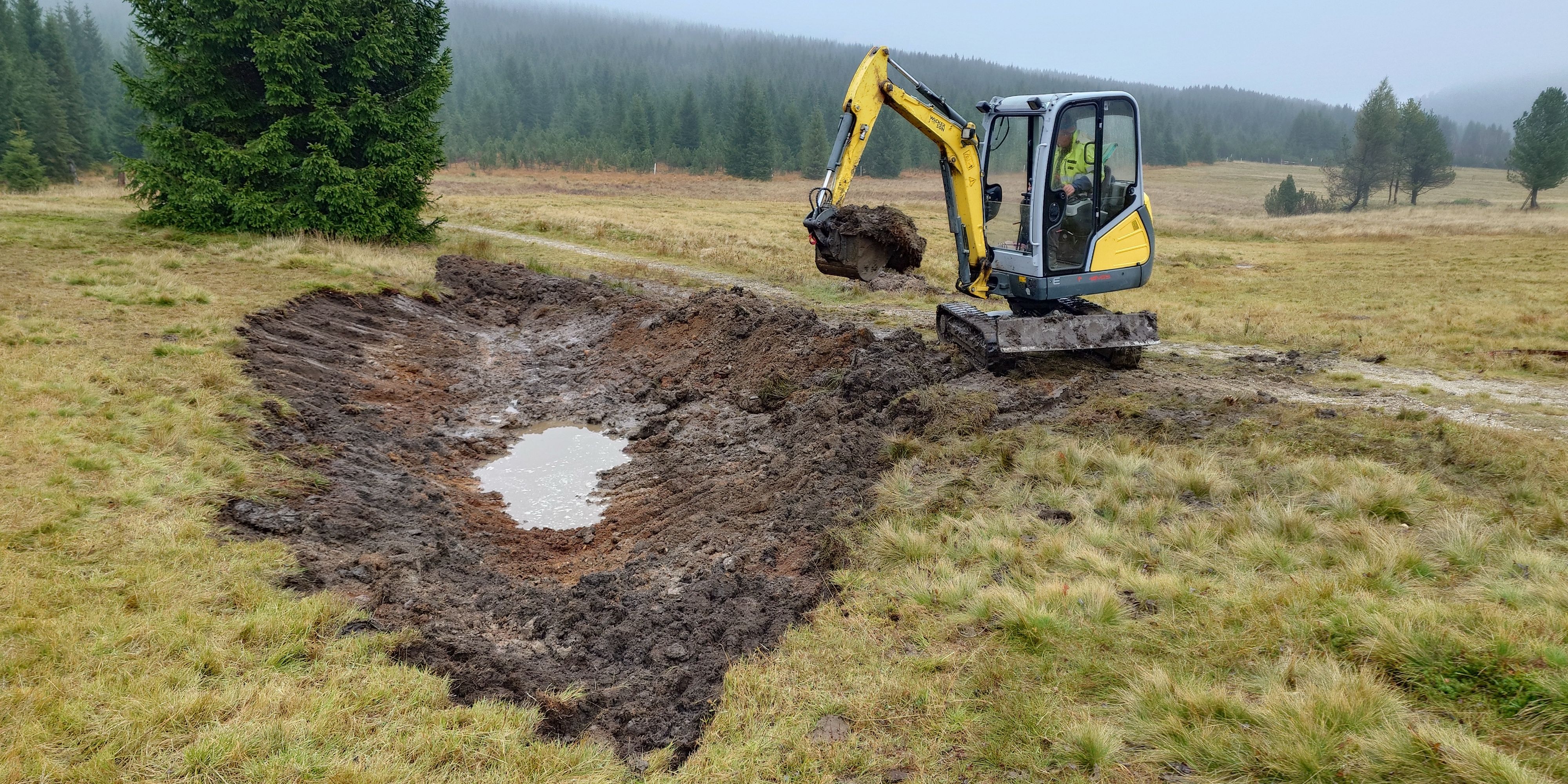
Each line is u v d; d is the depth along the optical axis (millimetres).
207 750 4172
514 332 17984
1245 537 6184
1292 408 8852
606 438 12500
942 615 5637
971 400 9547
